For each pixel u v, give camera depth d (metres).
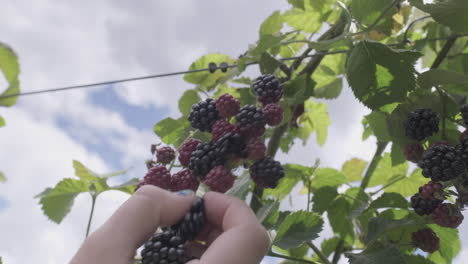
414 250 0.40
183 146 0.28
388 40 0.50
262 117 0.27
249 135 0.27
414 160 0.34
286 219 0.32
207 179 0.25
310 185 0.48
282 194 0.50
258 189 0.43
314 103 0.59
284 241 0.32
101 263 0.21
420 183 0.48
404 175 0.48
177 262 0.22
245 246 0.21
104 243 0.21
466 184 0.30
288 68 0.44
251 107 0.27
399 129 0.34
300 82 0.44
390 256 0.35
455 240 0.41
